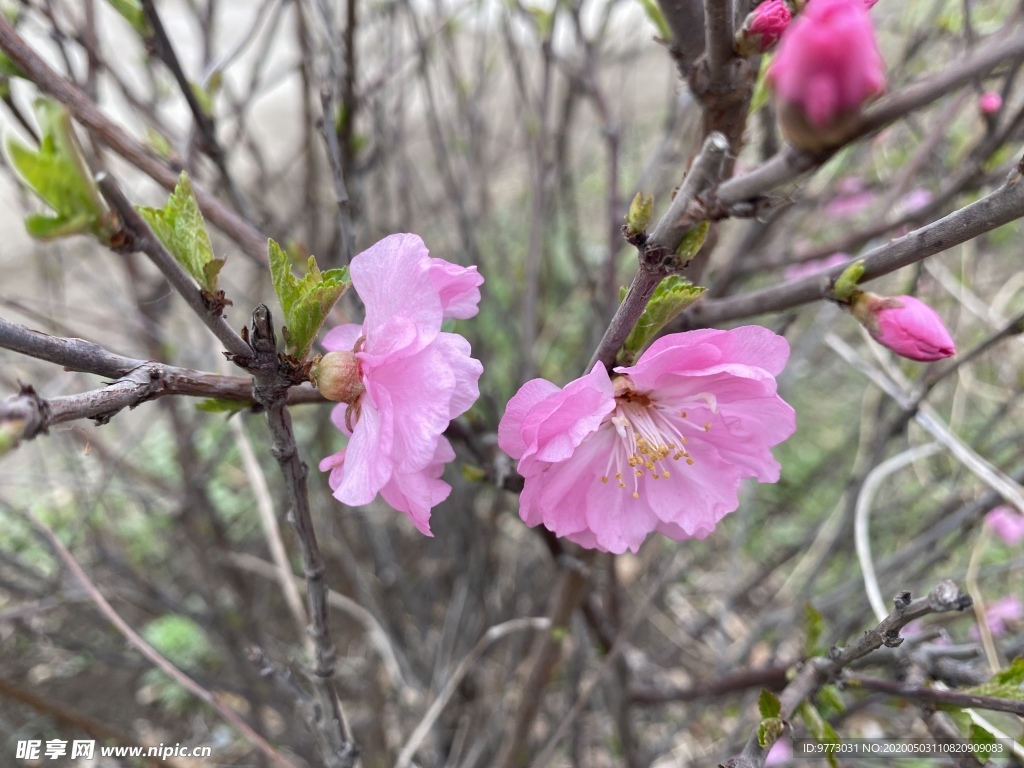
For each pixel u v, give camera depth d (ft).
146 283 9.43
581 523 4.11
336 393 3.22
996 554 12.04
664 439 3.96
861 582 9.41
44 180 2.12
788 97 2.24
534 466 3.55
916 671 4.62
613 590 7.37
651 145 15.70
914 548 8.50
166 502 11.24
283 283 2.88
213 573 11.31
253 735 5.00
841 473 14.89
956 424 10.05
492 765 9.19
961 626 10.90
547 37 7.24
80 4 8.30
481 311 11.84
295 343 2.94
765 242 8.86
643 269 3.00
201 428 12.96
